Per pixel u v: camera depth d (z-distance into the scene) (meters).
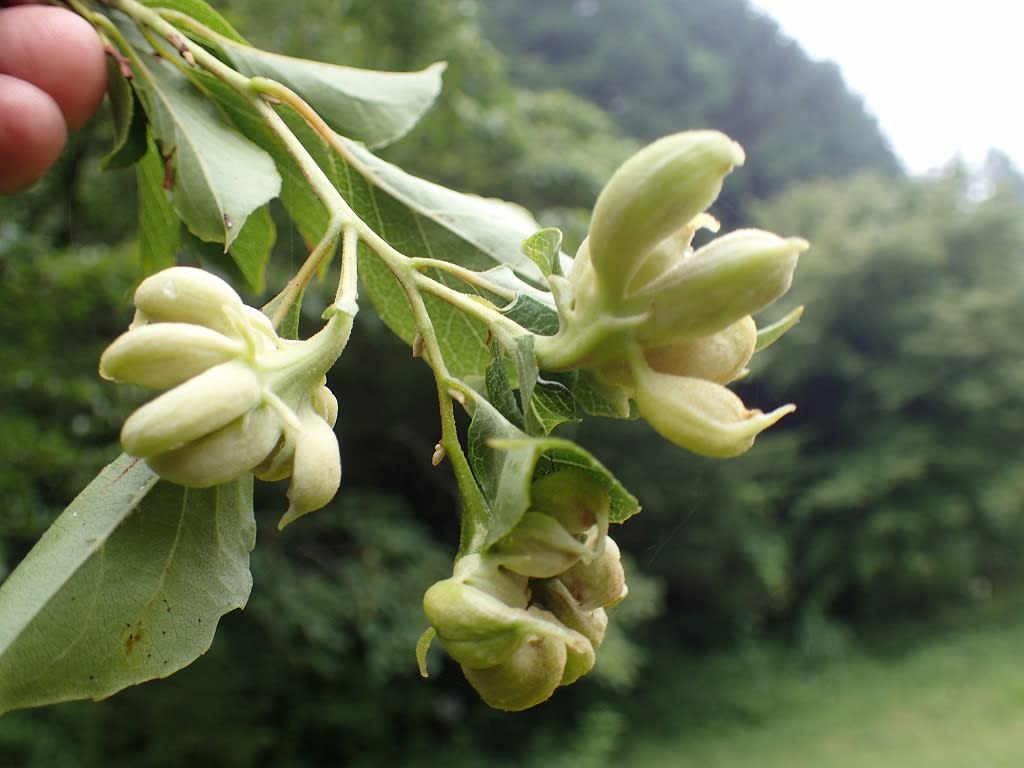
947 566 20.02
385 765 12.09
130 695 9.91
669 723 15.57
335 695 11.81
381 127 1.87
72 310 5.57
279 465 1.10
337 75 1.86
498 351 1.21
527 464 1.01
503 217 1.85
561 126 17.03
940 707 15.12
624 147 17.44
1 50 1.72
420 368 12.69
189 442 1.02
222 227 1.60
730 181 33.03
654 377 1.07
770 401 22.69
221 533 1.31
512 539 1.06
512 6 30.94
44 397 6.10
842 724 14.95
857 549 19.80
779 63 35.19
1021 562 21.78
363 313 10.00
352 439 13.52
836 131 34.84
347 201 1.78
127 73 1.73
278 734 11.20
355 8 9.66
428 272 1.75
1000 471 20.45
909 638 19.67
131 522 1.28
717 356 1.11
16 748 8.62
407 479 13.93
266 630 11.05
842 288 22.02
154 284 1.09
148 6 1.82
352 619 10.23
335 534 11.20
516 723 13.84
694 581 18.33
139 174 1.97
